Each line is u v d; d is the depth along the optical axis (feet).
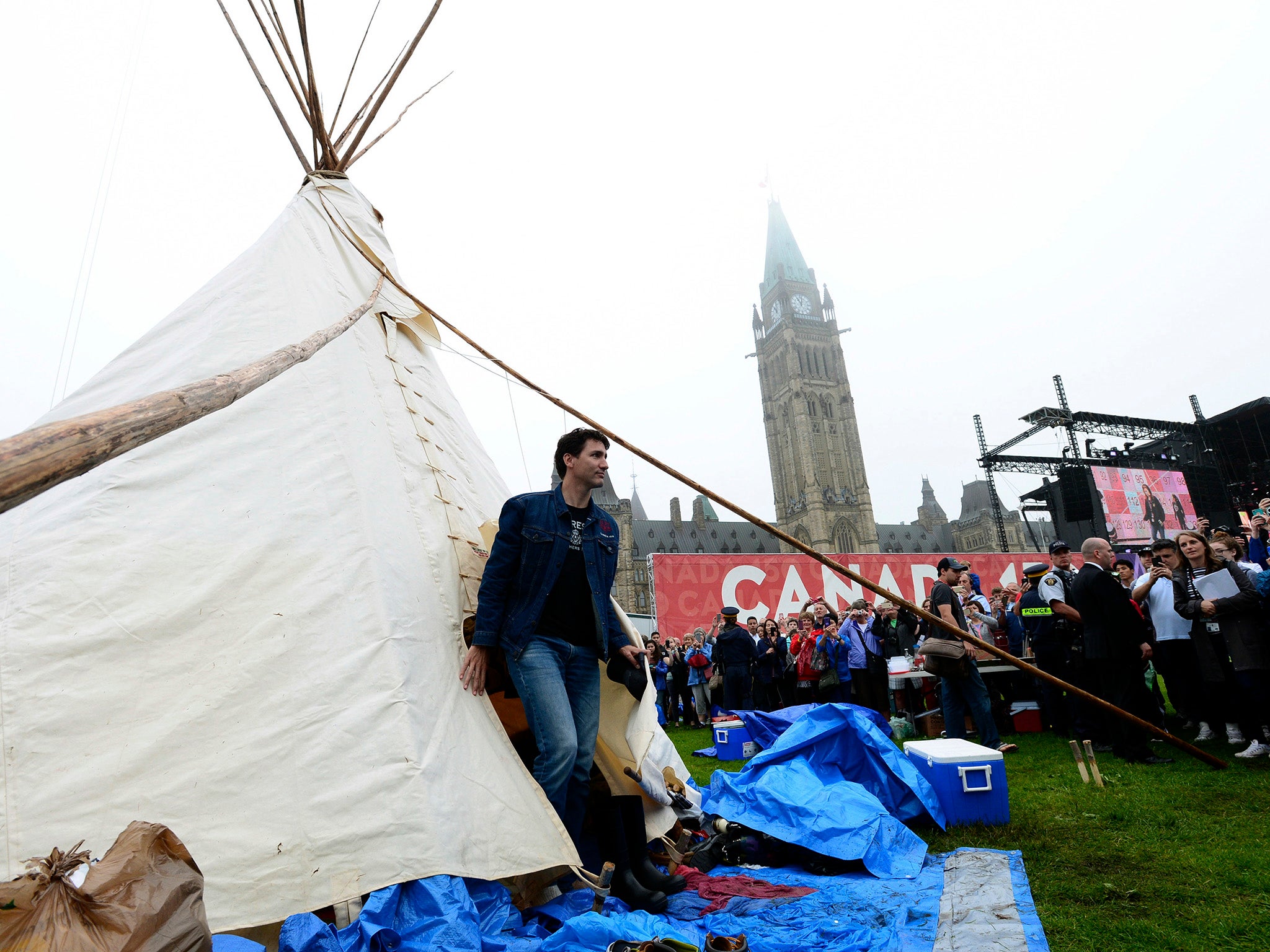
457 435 16.26
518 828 10.14
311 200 17.79
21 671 8.82
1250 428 114.32
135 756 8.78
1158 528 105.29
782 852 13.74
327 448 12.50
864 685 39.81
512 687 13.46
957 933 9.32
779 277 372.79
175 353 13.44
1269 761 19.20
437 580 12.29
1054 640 28.32
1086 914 10.15
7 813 8.10
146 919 4.89
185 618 9.82
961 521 390.63
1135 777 18.80
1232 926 9.39
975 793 15.30
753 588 70.74
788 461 354.95
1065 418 109.50
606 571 12.48
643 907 10.98
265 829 8.80
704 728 49.44
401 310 17.02
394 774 9.53
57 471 3.41
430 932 8.45
